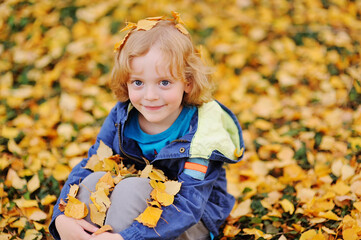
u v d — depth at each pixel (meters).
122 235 1.36
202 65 1.58
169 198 1.44
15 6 3.46
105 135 1.73
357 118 2.50
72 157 2.32
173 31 1.48
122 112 1.64
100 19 3.41
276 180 2.17
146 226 1.39
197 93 1.57
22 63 3.06
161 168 1.65
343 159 2.19
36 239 1.78
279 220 1.89
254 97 2.92
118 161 1.72
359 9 3.76
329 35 3.33
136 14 3.39
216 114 1.62
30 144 2.39
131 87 1.50
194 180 1.52
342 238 1.74
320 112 2.70
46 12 3.42
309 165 2.28
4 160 2.21
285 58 3.21
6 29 3.32
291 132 2.53
